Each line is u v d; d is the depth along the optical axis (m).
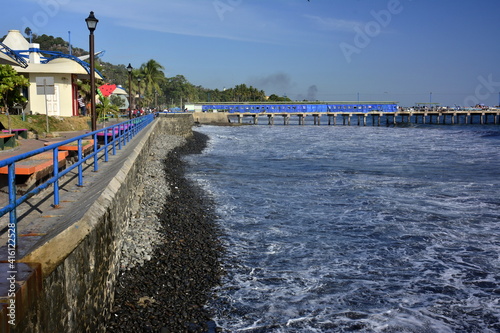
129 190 10.77
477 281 8.61
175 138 39.09
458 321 7.05
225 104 94.25
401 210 14.16
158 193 15.24
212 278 8.45
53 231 4.80
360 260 9.69
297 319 7.00
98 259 5.65
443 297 7.90
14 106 26.45
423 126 85.44
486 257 9.92
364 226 12.31
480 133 62.56
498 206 14.80
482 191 17.53
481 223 12.66
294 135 57.00
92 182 8.73
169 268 8.59
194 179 20.23
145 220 11.48
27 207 6.63
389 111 92.25
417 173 22.77
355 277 8.73
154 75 79.38
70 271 4.44
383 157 30.81
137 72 77.31
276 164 26.42
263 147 38.59
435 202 15.41
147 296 7.35
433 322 6.99
